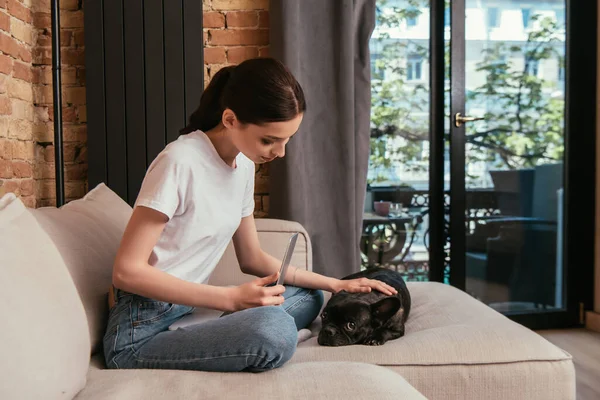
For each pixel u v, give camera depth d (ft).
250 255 5.70
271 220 7.48
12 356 2.83
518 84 10.89
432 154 10.80
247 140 4.32
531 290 11.11
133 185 8.77
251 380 3.76
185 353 4.11
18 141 7.99
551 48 10.93
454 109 10.45
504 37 10.80
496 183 10.94
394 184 10.88
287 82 4.20
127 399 3.46
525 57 10.87
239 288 4.38
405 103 10.79
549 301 11.09
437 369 4.74
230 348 3.97
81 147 9.08
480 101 10.82
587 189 10.98
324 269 9.35
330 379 3.75
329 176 9.38
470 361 4.76
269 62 4.29
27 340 2.97
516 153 10.96
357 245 9.56
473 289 11.00
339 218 9.38
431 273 10.93
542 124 10.99
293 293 5.86
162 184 4.26
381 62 10.71
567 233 11.03
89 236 5.18
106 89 8.68
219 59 9.46
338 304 5.72
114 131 8.71
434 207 10.84
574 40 10.85
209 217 4.56
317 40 9.29
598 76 10.82
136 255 4.20
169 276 4.25
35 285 3.30
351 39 9.26
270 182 9.25
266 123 4.14
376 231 10.93
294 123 4.25
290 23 8.93
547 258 11.10
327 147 9.36
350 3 9.19
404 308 6.06
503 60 10.82
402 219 10.93
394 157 10.84
